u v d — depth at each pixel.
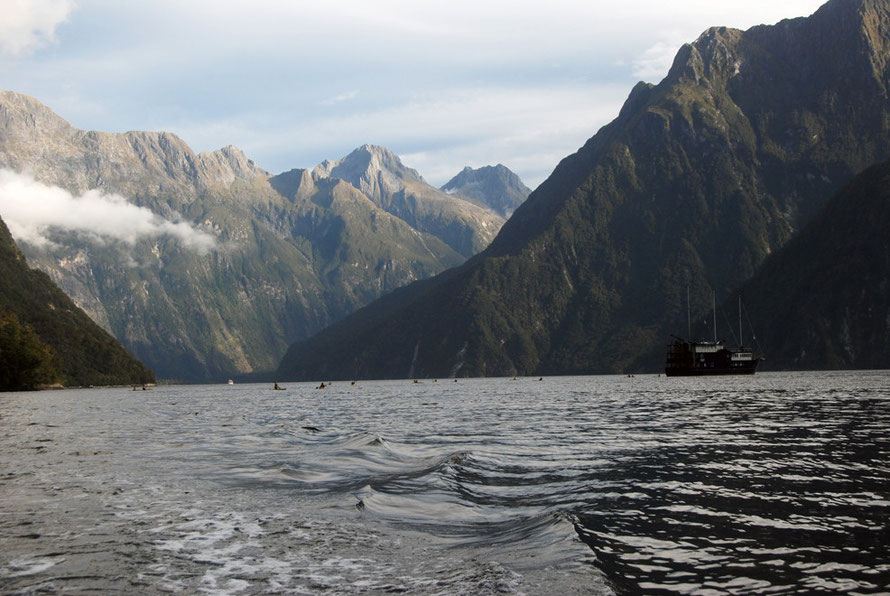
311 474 34.75
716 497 27.77
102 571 18.84
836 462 36.44
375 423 71.50
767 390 125.81
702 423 61.50
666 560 19.30
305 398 162.12
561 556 19.61
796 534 22.02
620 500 27.34
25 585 17.75
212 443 51.94
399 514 25.39
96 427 71.31
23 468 38.16
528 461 38.56
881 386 130.25
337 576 18.36
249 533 22.77
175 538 22.20
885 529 22.52
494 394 155.25
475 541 21.56
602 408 89.19
